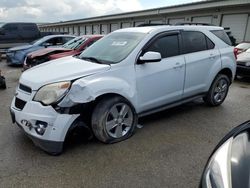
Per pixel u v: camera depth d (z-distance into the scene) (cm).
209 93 513
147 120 451
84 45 771
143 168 299
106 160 315
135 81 371
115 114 353
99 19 3441
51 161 311
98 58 391
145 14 2605
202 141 370
